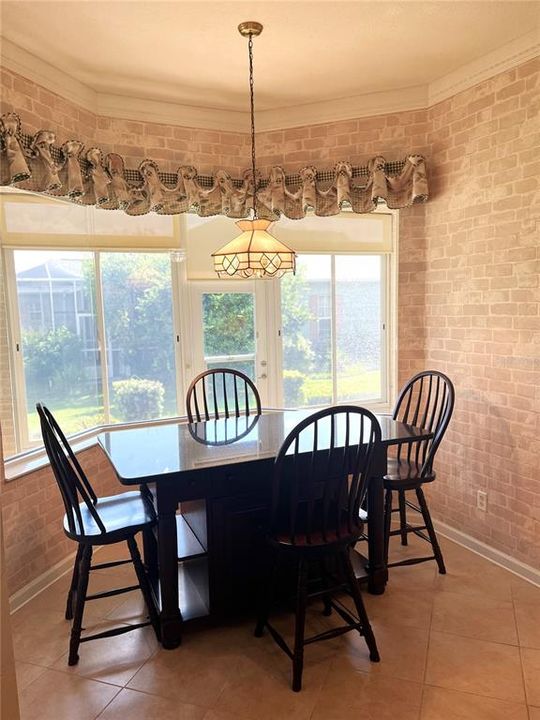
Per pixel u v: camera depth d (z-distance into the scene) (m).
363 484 2.15
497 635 2.29
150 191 3.26
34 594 2.71
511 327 2.80
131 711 1.90
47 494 2.84
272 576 2.24
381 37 2.60
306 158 3.50
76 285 3.39
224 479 2.27
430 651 2.18
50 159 2.71
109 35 2.53
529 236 2.67
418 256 3.40
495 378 2.91
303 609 2.02
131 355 3.69
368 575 2.62
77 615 2.15
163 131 3.37
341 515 2.12
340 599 2.58
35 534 2.74
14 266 3.05
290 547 2.02
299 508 2.35
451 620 2.40
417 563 2.84
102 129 3.21
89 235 3.43
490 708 1.87
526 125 2.65
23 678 2.08
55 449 2.06
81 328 3.44
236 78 3.05
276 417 3.12
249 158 3.56
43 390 3.22
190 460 2.25
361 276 4.06
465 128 3.00
